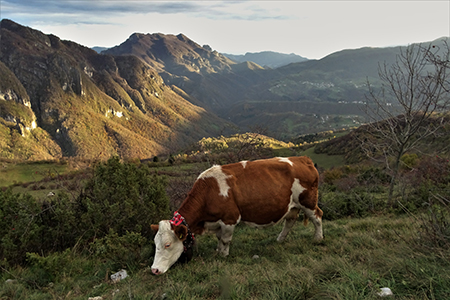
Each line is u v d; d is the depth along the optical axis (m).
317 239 4.26
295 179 4.03
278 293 2.50
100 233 4.35
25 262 4.04
